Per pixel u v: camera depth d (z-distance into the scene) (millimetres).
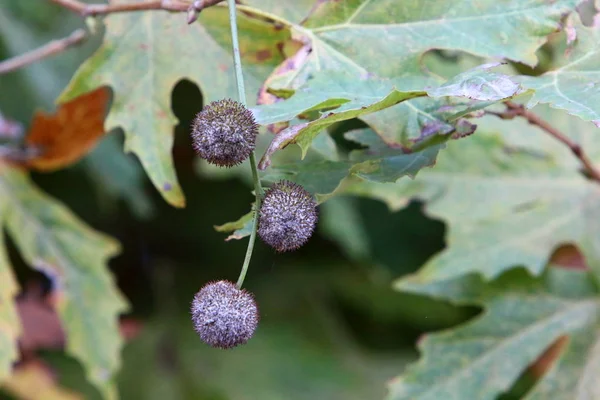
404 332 1296
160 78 897
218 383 1172
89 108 979
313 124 744
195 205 1301
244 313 756
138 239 1345
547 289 965
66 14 1224
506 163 981
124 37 899
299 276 1313
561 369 947
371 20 824
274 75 827
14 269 1300
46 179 1311
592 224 963
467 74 747
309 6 878
